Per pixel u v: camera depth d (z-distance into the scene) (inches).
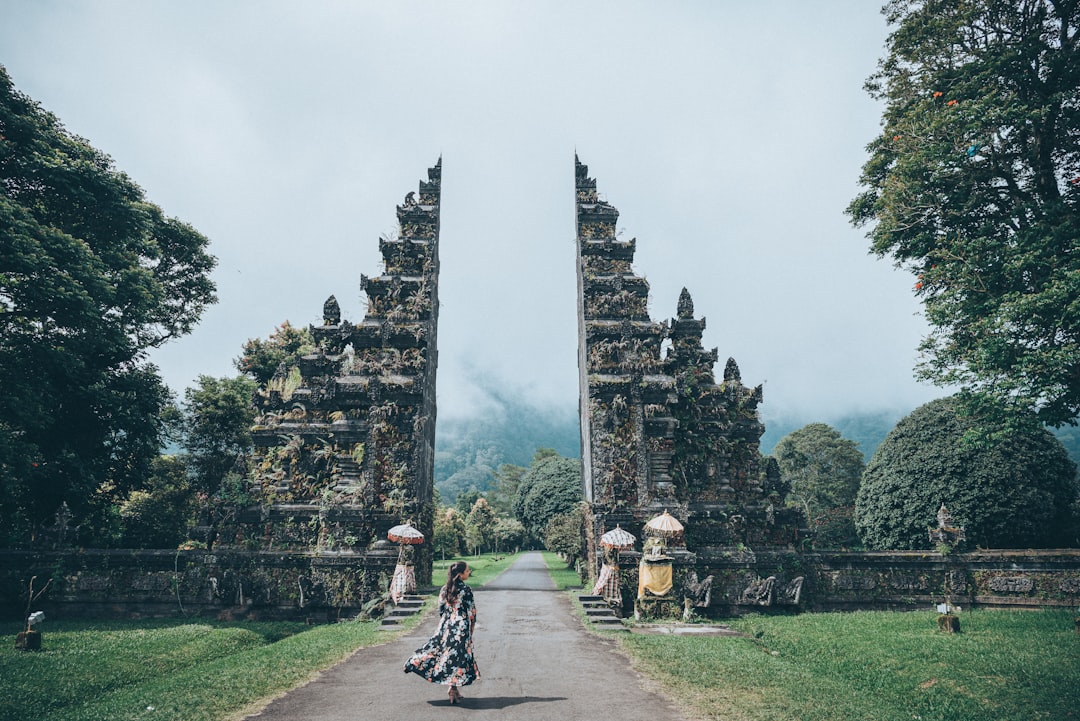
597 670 449.4
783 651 660.1
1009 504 1011.9
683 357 1186.0
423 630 661.3
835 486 2256.4
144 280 1115.9
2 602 978.1
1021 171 743.1
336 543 1049.5
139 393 1179.9
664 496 1056.8
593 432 1101.1
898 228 770.8
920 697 448.5
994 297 653.3
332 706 343.9
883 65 851.4
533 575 1555.1
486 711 331.0
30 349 904.3
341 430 1124.5
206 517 1101.1
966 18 756.6
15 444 884.0
